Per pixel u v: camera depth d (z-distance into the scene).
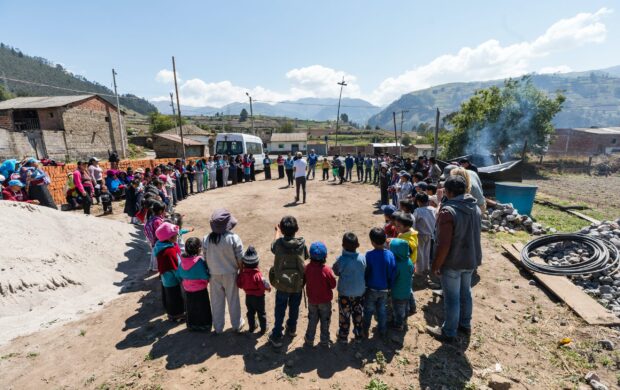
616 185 20.09
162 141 40.19
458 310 3.62
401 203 5.02
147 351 3.62
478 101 30.55
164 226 4.10
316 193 14.23
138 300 4.91
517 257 5.83
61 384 3.12
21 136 24.98
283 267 3.52
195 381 3.13
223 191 15.38
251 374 3.23
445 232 3.38
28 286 4.69
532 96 29.03
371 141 95.44
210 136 51.62
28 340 3.82
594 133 44.50
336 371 3.28
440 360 3.41
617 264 4.96
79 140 30.78
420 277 5.35
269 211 10.83
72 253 5.83
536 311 4.30
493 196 11.03
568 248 5.86
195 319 3.95
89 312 4.53
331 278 3.50
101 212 10.60
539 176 26.27
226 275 3.76
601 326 3.88
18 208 6.20
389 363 3.38
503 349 3.58
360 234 8.06
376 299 3.71
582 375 3.16
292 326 3.83
